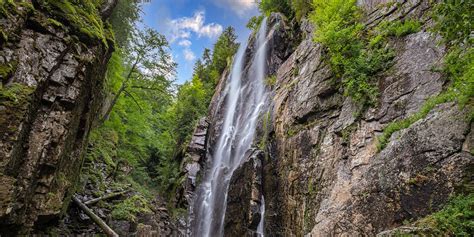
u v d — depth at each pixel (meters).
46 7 6.77
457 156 5.36
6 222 5.32
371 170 7.13
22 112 5.38
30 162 5.79
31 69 5.94
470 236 4.41
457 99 5.94
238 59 25.62
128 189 15.34
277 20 21.39
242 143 16.97
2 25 5.55
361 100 9.03
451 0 4.43
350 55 10.12
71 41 6.96
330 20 11.21
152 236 8.18
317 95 11.14
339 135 9.26
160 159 24.97
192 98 26.38
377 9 10.71
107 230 10.18
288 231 10.20
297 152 11.01
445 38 5.00
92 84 8.27
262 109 16.80
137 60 16.83
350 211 7.16
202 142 21.62
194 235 16.73
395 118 7.75
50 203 6.43
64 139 6.57
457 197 5.00
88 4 8.44
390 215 6.18
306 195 9.71
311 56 13.23
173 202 18.53
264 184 12.88
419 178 5.84
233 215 13.90
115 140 18.03
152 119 25.17
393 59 8.81
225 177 16.80
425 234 4.68
